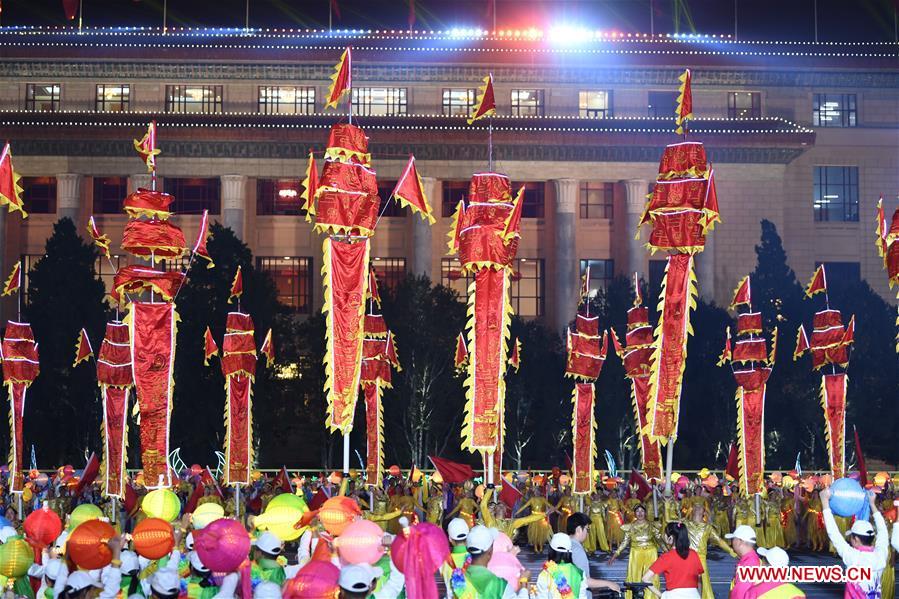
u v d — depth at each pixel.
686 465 74.94
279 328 76.12
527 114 102.38
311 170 24.31
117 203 99.38
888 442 78.75
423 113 101.81
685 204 26.14
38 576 15.98
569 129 97.56
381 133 96.94
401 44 100.56
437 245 100.19
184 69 100.81
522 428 74.44
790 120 103.94
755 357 38.62
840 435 40.72
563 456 75.62
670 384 26.69
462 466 27.17
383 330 37.16
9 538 15.74
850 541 14.75
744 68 102.69
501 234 23.44
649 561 21.94
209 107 101.25
